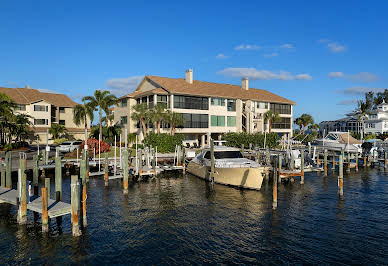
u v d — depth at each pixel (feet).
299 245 42.04
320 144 159.84
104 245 41.75
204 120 158.92
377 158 117.91
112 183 81.00
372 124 236.43
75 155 111.75
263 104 185.88
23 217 47.91
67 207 46.44
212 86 176.04
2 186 61.67
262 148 142.92
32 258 38.06
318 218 53.26
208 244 42.45
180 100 149.59
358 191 74.43
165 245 41.98
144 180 85.40
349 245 42.01
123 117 169.17
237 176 75.25
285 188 77.15
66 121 202.59
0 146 133.90
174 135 135.95
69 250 40.19
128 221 51.42
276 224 50.26
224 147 90.43
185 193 71.05
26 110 175.63
